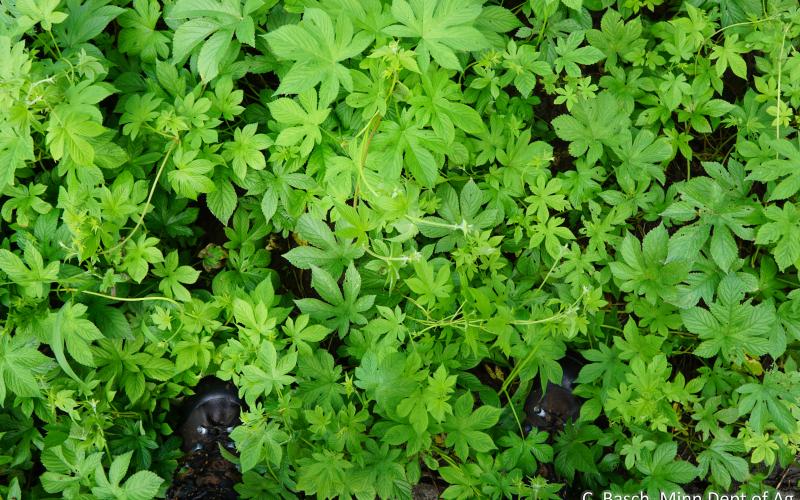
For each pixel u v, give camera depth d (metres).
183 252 2.06
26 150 1.79
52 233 1.89
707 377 2.02
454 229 1.97
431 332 1.99
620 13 2.11
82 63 1.82
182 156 1.89
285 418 1.89
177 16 1.86
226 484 2.01
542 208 1.99
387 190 1.85
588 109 2.03
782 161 1.92
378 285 1.97
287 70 1.94
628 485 1.98
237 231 2.01
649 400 1.94
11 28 1.84
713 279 1.97
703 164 2.00
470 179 1.97
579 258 2.00
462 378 2.01
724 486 2.00
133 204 1.87
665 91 2.04
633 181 2.03
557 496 1.94
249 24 1.83
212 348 1.92
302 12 1.89
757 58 2.06
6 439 1.95
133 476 1.87
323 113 1.86
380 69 1.88
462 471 1.95
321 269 1.92
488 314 1.88
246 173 1.94
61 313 1.83
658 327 1.99
